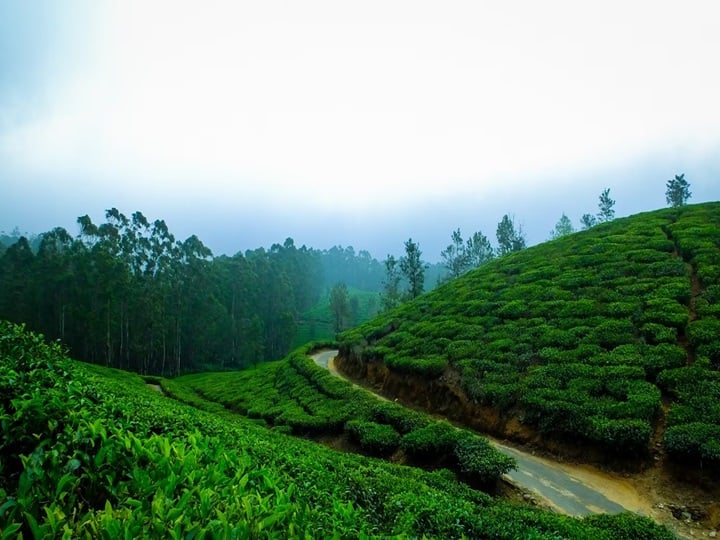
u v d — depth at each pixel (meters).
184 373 83.88
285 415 31.53
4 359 6.96
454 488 15.62
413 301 51.34
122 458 5.23
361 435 24.38
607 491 17.34
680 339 24.42
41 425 5.25
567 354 25.88
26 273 71.81
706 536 14.42
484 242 91.12
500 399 24.55
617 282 32.25
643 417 19.34
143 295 78.38
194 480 5.28
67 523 3.90
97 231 77.06
